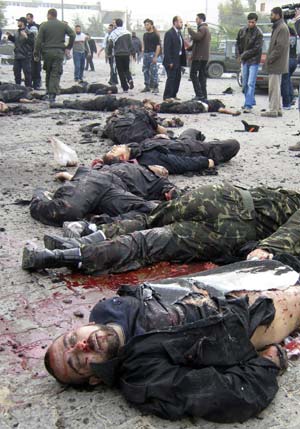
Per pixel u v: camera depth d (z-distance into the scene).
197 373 2.41
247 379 2.49
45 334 3.19
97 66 32.31
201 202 3.99
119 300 2.74
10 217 5.07
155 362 2.48
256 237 4.07
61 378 2.62
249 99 12.62
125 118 8.26
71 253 3.85
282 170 7.09
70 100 13.15
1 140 8.91
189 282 3.04
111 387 2.69
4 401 2.61
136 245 3.96
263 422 2.47
